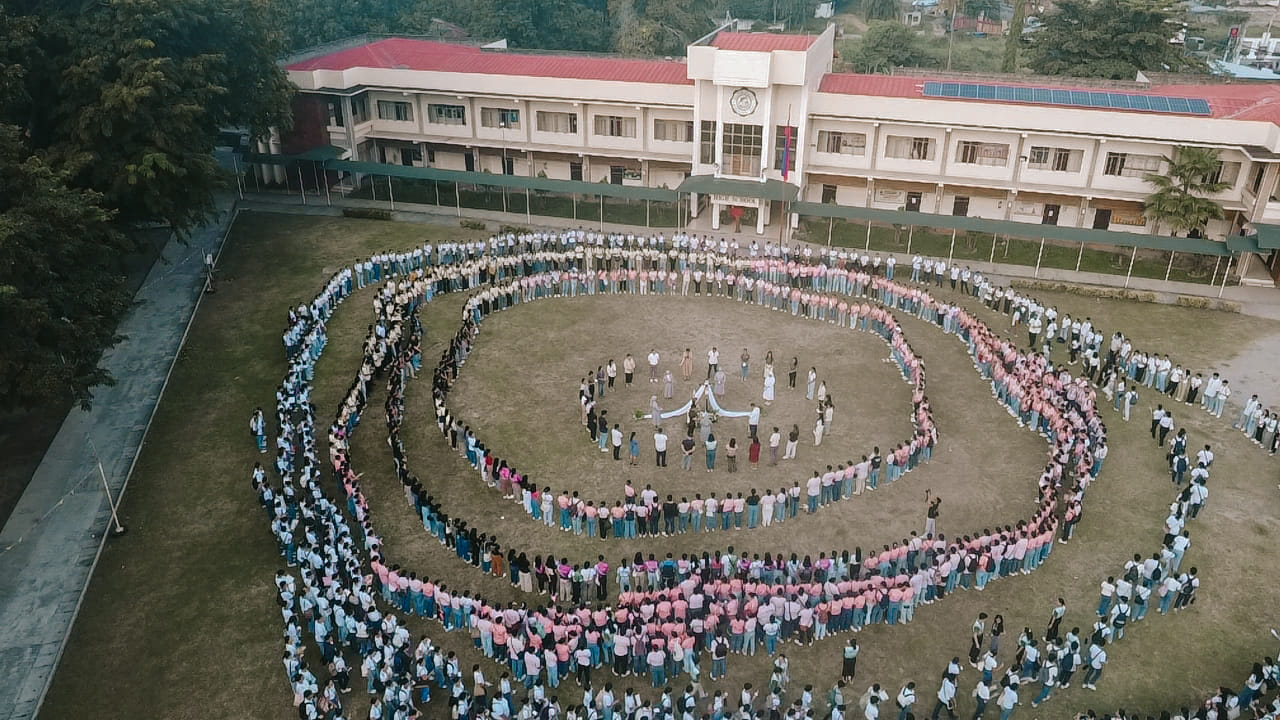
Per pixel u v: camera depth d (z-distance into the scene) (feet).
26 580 97.50
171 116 148.15
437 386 128.57
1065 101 187.62
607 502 108.68
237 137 218.38
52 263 110.22
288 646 82.89
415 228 200.54
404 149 232.94
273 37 184.65
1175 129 174.19
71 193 115.14
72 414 127.65
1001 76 211.61
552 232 197.26
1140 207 188.14
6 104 128.98
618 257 174.19
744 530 104.88
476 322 155.94
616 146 214.07
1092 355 137.18
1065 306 165.37
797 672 86.53
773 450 115.24
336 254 184.65
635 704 77.82
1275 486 114.21
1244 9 472.85
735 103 188.85
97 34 146.51
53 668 85.92
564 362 142.72
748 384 136.36
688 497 109.60
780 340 150.61
